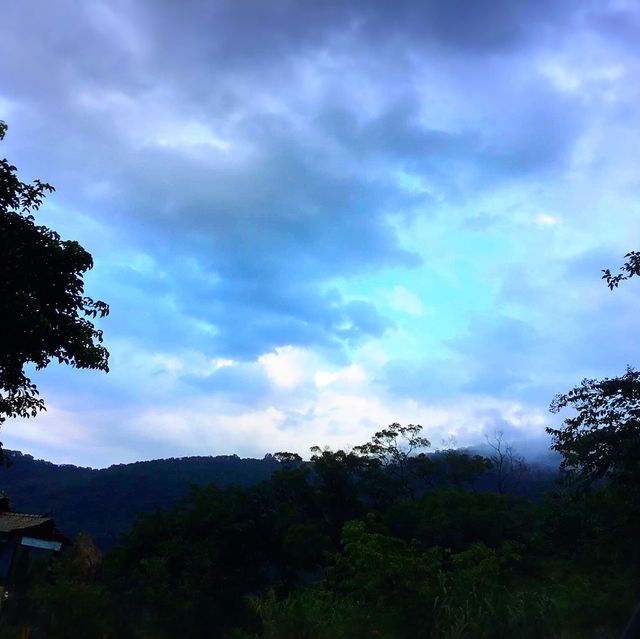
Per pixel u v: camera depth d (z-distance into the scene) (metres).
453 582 13.00
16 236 10.47
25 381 11.32
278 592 37.78
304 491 41.19
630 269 15.31
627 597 11.80
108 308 11.78
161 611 16.84
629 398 16.11
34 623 16.62
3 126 10.50
